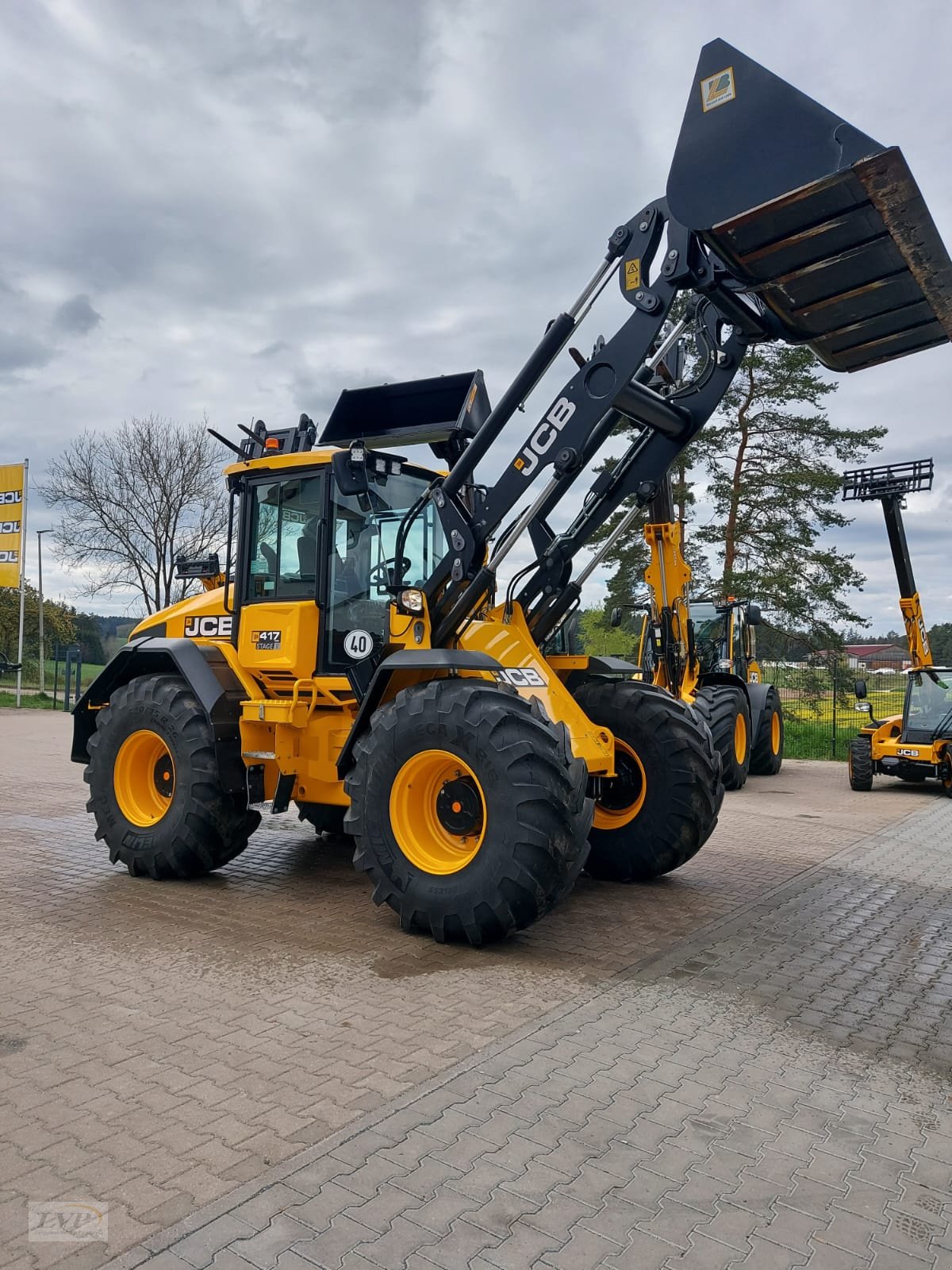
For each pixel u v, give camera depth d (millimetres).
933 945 4980
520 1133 2859
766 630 22844
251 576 6176
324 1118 2928
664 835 6051
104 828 6266
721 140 3988
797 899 5973
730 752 10422
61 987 4098
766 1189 2600
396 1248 2285
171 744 5984
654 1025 3789
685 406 5773
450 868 4684
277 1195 2494
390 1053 3434
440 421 6391
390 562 6121
